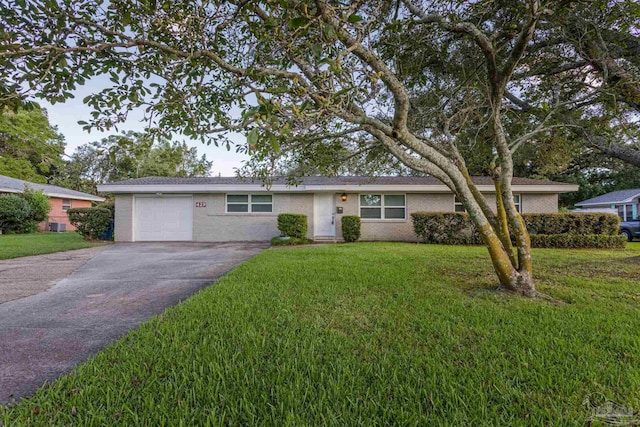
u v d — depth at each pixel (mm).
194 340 2709
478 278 5113
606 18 4094
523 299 3910
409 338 2742
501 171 4500
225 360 2334
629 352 2422
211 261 7664
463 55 5066
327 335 2811
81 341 2869
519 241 4316
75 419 1720
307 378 2100
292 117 2002
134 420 1702
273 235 13180
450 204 13156
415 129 5758
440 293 4168
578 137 6184
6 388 2098
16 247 9766
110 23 2875
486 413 1730
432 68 5414
